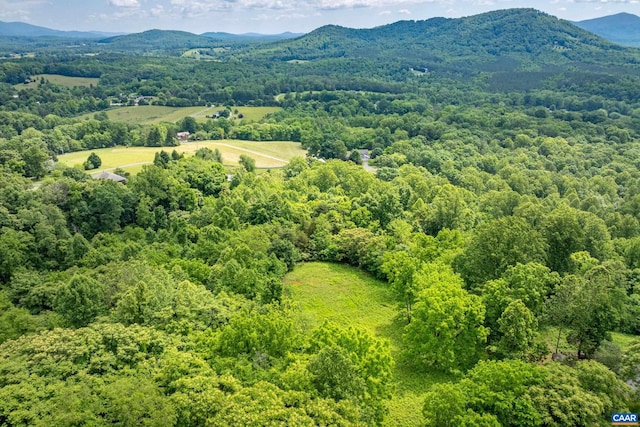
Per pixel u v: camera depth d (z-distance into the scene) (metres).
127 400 30.52
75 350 37.19
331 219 88.56
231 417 29.23
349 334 41.91
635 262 70.38
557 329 53.56
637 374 39.19
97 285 50.38
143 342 38.78
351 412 31.22
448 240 70.81
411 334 50.00
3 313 49.69
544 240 60.88
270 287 58.12
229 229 80.44
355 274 75.81
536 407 34.06
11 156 100.62
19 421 29.88
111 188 88.31
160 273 54.78
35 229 72.94
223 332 40.03
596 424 32.78
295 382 33.62
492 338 49.78
